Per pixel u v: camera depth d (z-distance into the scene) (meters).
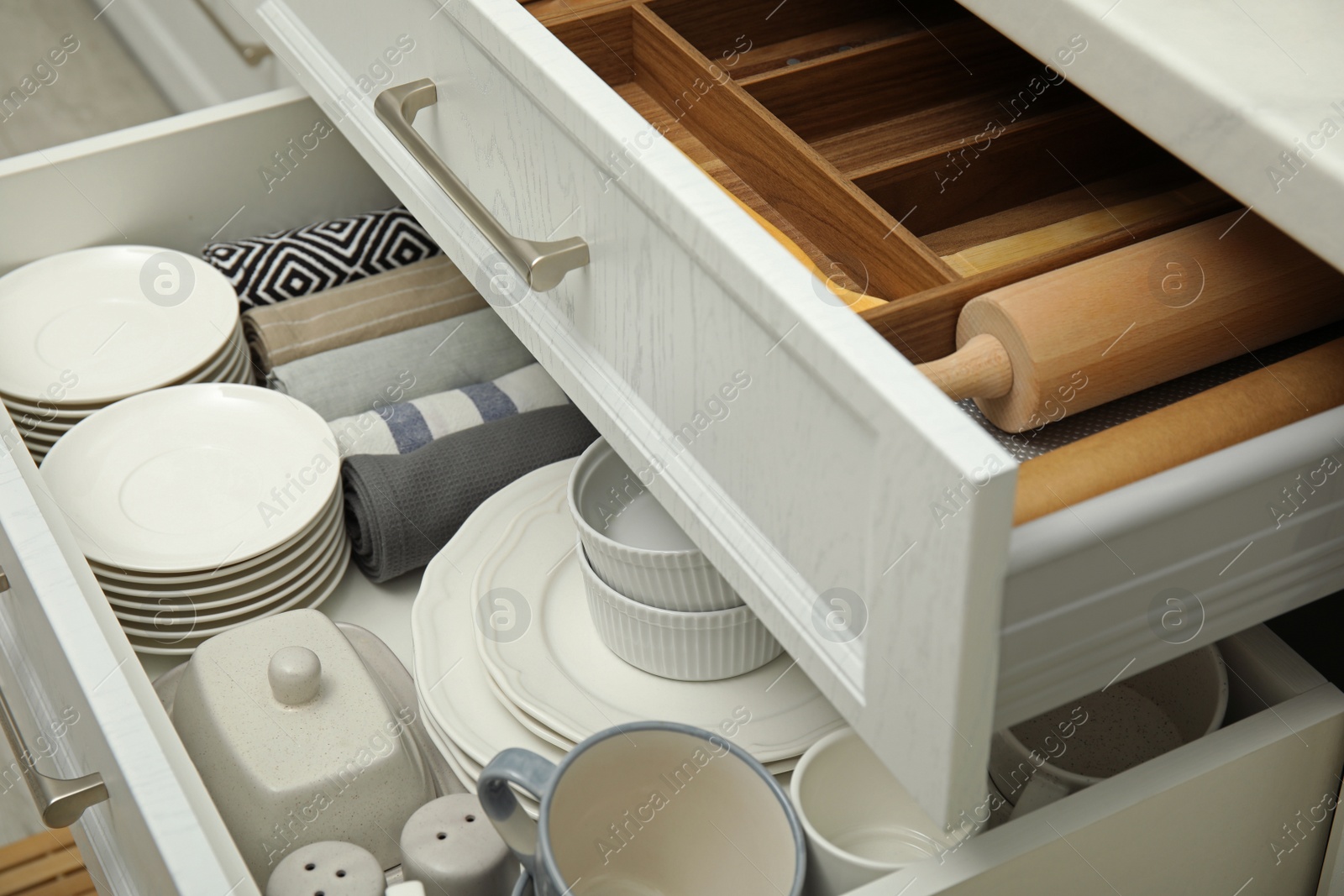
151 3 1.49
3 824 1.07
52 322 0.97
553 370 0.68
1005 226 0.70
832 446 0.46
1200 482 0.46
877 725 0.50
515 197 0.66
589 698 0.75
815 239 0.65
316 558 0.84
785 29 0.80
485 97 0.64
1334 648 0.83
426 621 0.80
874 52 0.72
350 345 1.02
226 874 0.58
